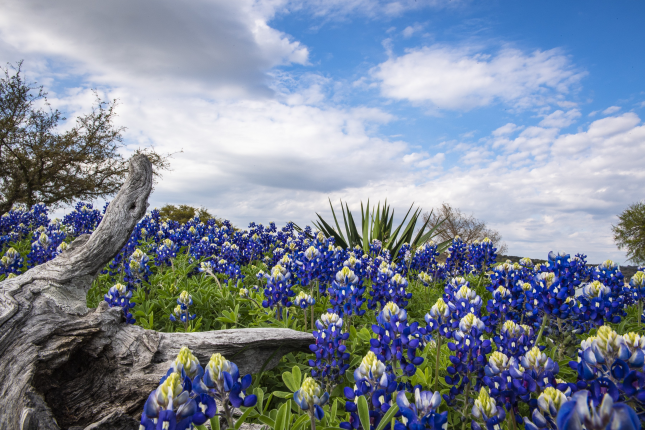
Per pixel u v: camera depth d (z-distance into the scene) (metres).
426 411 2.18
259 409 3.33
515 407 2.85
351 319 5.56
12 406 3.19
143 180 4.89
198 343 4.13
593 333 5.79
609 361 2.54
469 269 10.74
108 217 4.54
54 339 3.71
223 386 2.27
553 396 2.30
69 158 26.86
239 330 4.48
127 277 6.41
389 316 3.42
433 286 9.66
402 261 10.60
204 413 2.04
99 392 3.71
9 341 3.56
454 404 3.37
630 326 6.52
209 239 11.49
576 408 1.60
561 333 4.91
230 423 2.29
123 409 3.61
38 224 15.27
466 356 3.27
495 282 6.57
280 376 4.58
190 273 8.69
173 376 1.92
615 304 4.86
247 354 4.36
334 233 14.28
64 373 3.71
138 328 4.19
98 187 28.84
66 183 27.61
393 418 2.73
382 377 2.68
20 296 3.93
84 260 4.36
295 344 4.67
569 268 6.11
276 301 5.49
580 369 2.55
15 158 26.16
